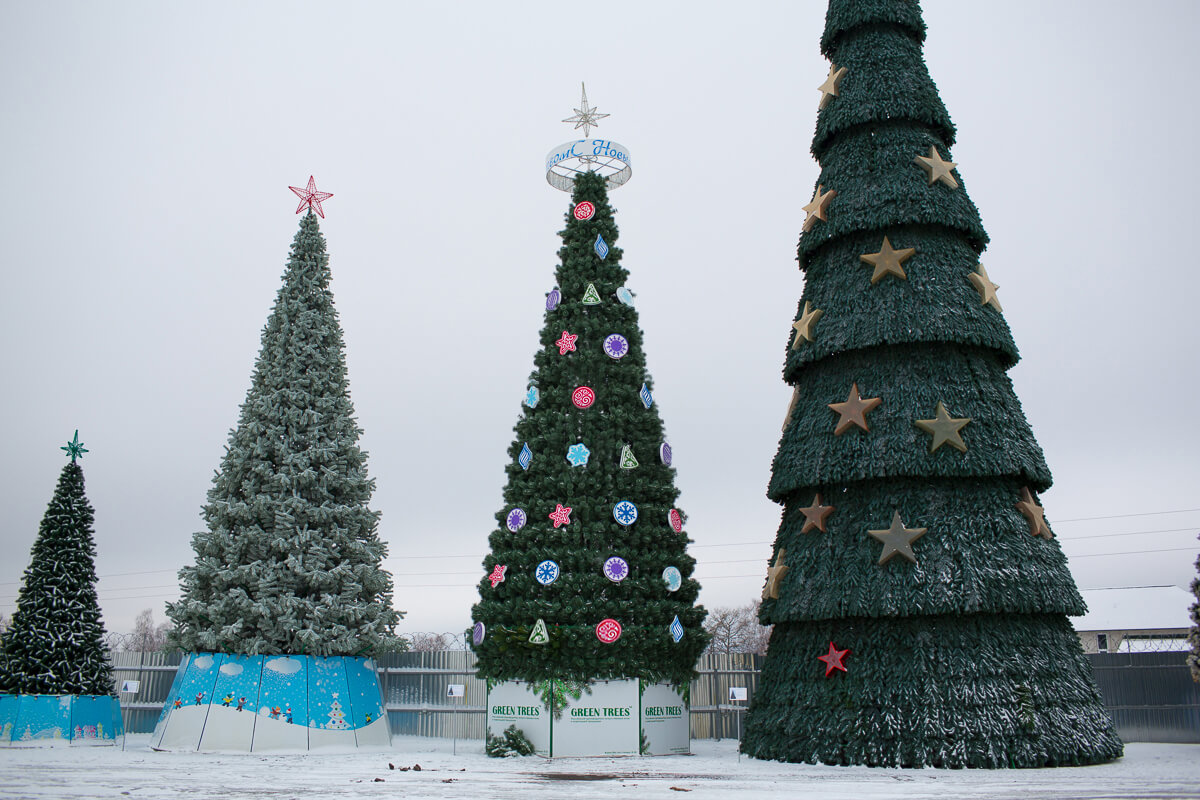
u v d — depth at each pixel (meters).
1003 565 16.52
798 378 20.05
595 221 23.53
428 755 20.30
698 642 20.86
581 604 19.50
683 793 12.51
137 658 30.92
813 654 17.44
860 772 15.11
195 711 22.03
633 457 21.16
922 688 15.96
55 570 25.64
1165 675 24.03
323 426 25.30
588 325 22.33
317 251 27.05
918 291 18.19
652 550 20.86
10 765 17.84
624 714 19.34
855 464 17.48
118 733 26.06
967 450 17.08
